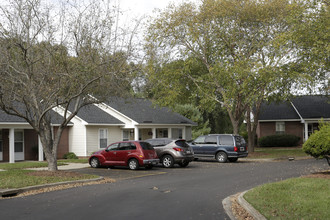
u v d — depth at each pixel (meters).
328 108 41.41
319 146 14.34
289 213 8.27
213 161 26.05
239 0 26.25
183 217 8.50
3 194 11.73
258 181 14.59
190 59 27.66
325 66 21.34
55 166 16.95
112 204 10.07
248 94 25.58
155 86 27.78
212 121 47.84
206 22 26.42
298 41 20.64
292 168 19.28
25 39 15.41
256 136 44.78
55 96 15.41
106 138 31.58
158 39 26.45
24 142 27.67
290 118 41.19
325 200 9.27
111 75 15.27
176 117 37.81
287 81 24.94
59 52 15.52
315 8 19.70
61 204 10.10
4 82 15.05
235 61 25.75
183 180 15.35
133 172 18.84
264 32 26.38
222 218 8.43
